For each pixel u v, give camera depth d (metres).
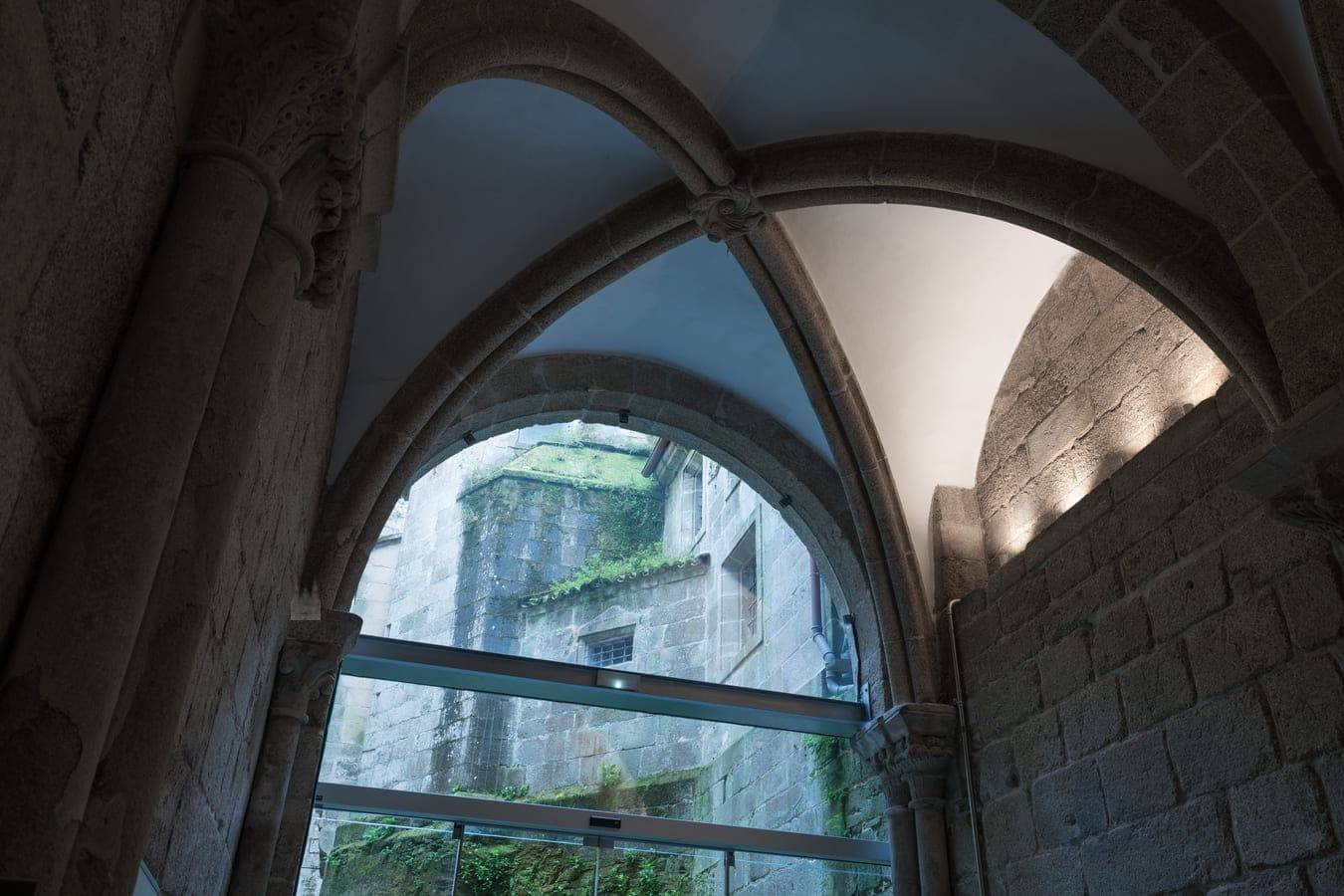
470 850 6.27
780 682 8.35
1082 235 4.88
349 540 5.66
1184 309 4.58
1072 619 5.54
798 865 6.77
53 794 1.43
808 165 5.32
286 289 2.16
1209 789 4.47
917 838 6.36
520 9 4.36
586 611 9.57
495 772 6.54
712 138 5.25
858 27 4.82
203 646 2.81
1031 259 6.45
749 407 7.62
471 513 11.66
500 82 5.15
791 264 6.21
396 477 5.95
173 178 1.97
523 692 6.81
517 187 5.72
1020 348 6.77
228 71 2.09
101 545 1.60
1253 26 3.74
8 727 1.44
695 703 6.92
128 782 1.70
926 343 6.76
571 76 4.75
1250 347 4.22
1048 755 5.56
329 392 5.09
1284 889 4.04
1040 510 6.32
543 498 11.84
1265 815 4.17
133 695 1.75
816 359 6.63
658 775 6.81
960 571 6.77
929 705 6.40
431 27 3.76
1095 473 5.86
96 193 1.52
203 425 1.96
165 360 1.77
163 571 1.85
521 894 6.23
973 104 4.95
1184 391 5.30
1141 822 4.82
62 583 1.55
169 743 1.79
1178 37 3.80
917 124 5.16
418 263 5.86
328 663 5.23
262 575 3.86
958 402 6.94
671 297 7.02
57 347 1.47
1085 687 5.36
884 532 6.86
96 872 1.63
